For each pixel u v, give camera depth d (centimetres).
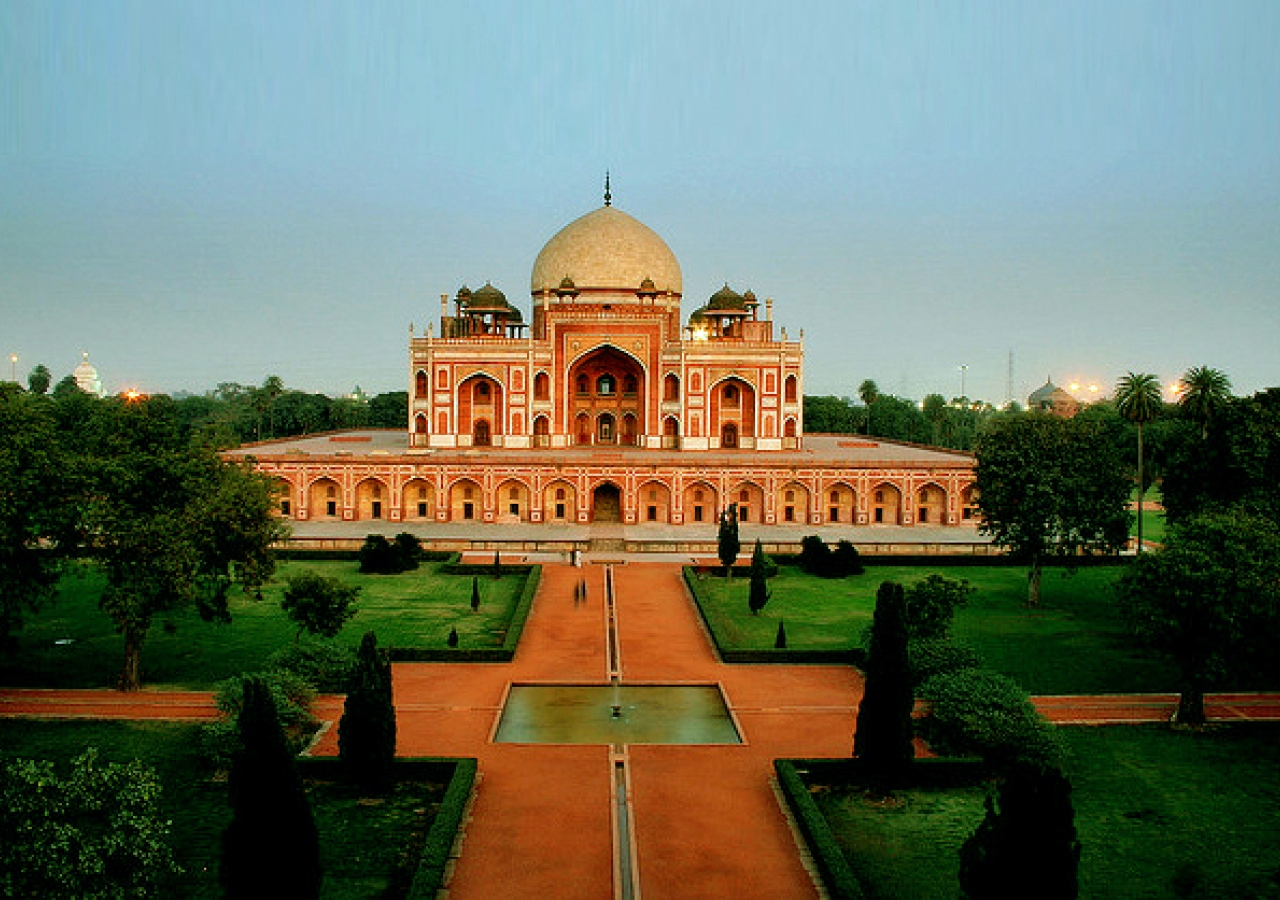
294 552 5716
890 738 2653
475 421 8175
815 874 2264
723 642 4006
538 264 9062
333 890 2147
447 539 6078
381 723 2628
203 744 2739
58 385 13050
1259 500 3891
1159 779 2753
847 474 6856
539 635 4253
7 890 1619
